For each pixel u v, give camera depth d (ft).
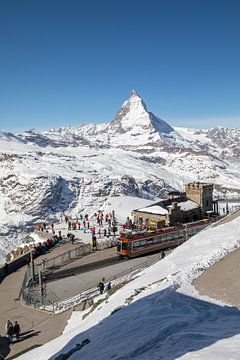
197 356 34.96
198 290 65.92
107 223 246.27
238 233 116.57
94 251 162.91
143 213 210.18
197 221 195.00
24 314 90.94
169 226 185.16
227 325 45.91
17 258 145.69
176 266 86.02
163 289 67.26
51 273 130.41
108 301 76.02
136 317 55.26
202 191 226.17
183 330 46.06
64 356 49.08
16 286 116.98
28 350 66.03
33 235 219.41
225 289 64.80
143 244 152.35
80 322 72.23
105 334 52.42
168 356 37.01
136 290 73.72
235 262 82.07
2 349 59.36
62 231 219.20
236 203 432.66
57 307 93.35
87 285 114.83
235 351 34.91
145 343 42.98
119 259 147.95
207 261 85.05
